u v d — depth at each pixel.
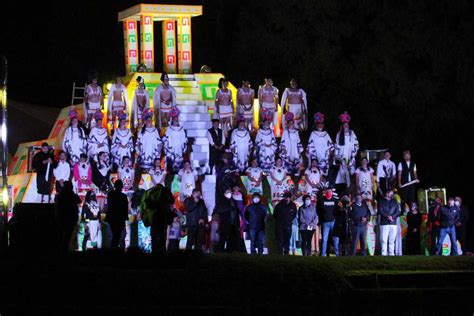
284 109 82.75
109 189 72.06
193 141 80.38
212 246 69.31
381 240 72.38
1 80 56.12
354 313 50.44
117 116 78.50
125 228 69.12
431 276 52.81
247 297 48.91
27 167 79.94
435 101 101.50
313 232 68.94
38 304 47.94
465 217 75.06
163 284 48.69
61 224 55.28
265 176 76.25
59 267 50.34
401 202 76.81
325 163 77.19
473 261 56.59
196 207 67.38
